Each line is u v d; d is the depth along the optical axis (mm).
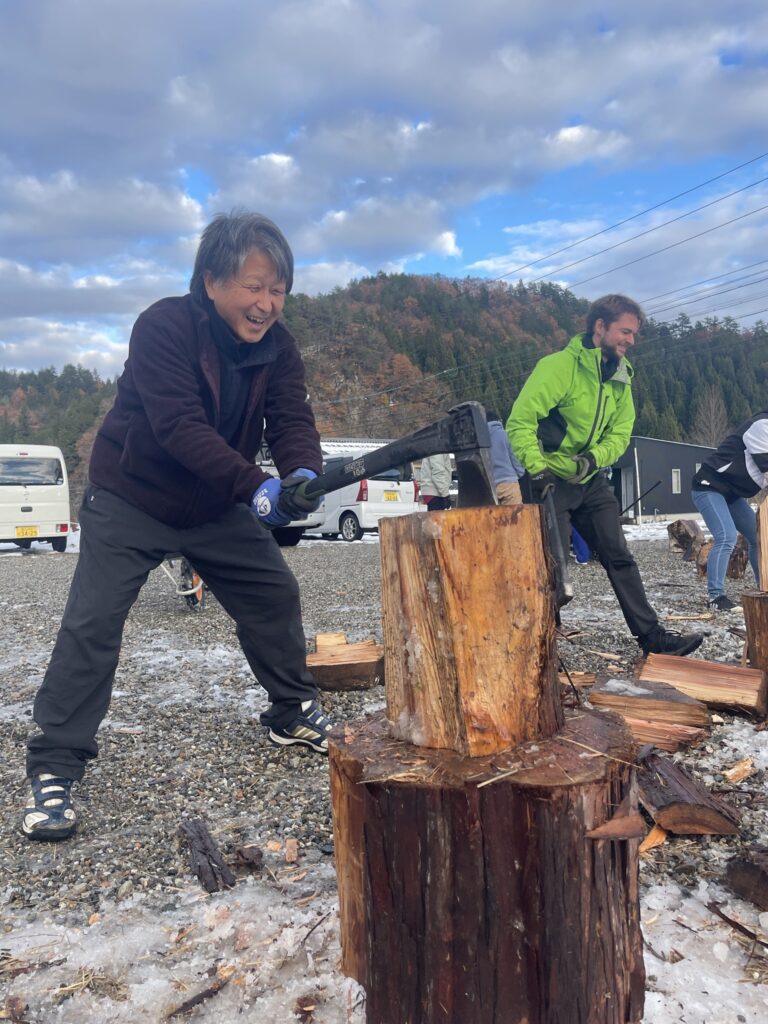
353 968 1463
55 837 2365
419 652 1393
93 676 2424
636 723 2992
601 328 3951
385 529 1461
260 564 2775
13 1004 1621
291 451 2633
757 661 3535
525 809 1239
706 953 1702
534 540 1390
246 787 2752
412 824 1277
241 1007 1596
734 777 2648
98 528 2467
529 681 1389
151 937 1843
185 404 2270
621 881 1342
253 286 2271
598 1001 1298
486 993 1269
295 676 3021
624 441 4117
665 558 10742
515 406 3955
